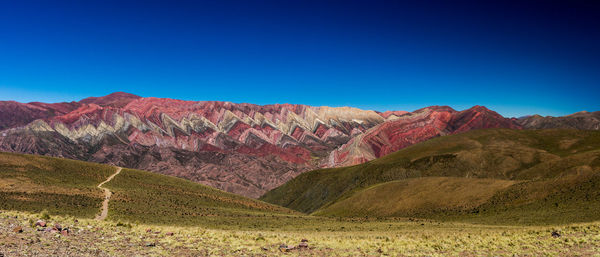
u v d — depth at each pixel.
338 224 64.62
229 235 30.41
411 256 25.23
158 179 104.12
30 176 79.81
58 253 18.48
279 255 23.67
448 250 27.58
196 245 24.48
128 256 19.80
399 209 96.00
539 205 71.00
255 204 101.69
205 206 84.44
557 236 32.75
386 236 37.59
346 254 25.00
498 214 73.44
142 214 61.59
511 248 28.25
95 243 21.66
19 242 19.36
